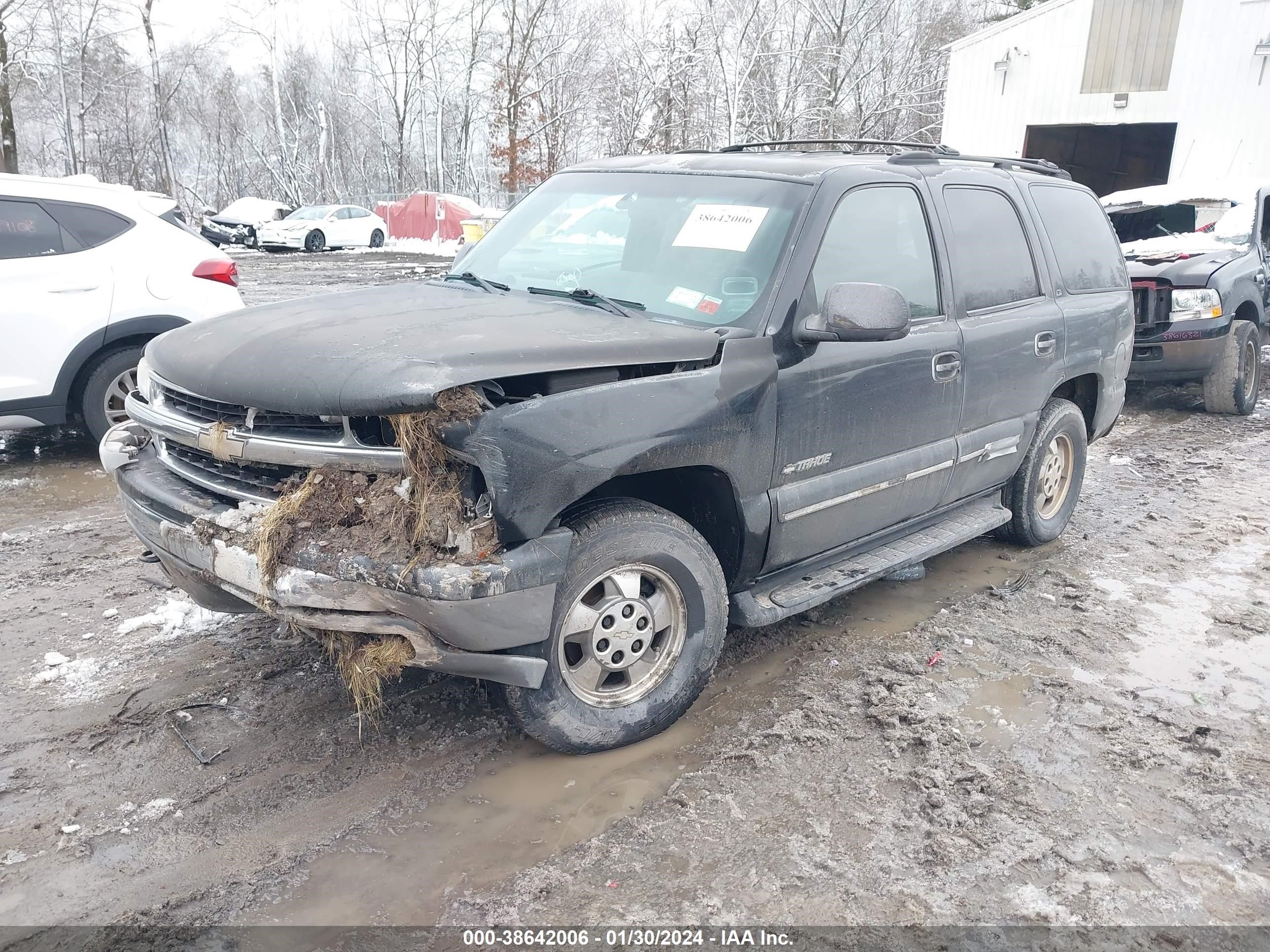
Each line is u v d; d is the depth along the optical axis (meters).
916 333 3.90
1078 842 2.79
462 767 3.07
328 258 25.55
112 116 45.28
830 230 3.58
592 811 2.87
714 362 3.17
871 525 3.96
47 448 6.82
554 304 3.50
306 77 48.88
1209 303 8.48
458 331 2.94
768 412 3.26
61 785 2.94
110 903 2.46
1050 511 5.32
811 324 3.32
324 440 2.71
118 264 6.14
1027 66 21.33
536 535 2.66
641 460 2.87
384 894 2.51
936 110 36.78
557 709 2.96
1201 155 19.12
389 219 33.62
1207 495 6.44
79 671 3.64
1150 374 8.82
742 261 3.46
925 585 4.76
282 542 2.66
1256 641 4.18
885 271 3.83
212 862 2.62
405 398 2.50
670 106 34.44
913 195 4.07
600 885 2.56
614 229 3.87
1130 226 10.91
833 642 4.08
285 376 2.74
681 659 3.22
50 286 5.89
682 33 33.59
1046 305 4.79
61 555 4.82
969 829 2.83
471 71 41.59
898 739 3.31
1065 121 20.91
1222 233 9.47
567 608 2.88
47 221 5.97
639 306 3.47
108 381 6.20
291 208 30.81
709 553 3.22
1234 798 3.02
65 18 36.22
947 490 4.32
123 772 3.02
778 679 3.74
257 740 3.21
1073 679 3.79
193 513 2.95
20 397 5.89
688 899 2.52
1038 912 2.50
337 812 2.84
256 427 2.84
